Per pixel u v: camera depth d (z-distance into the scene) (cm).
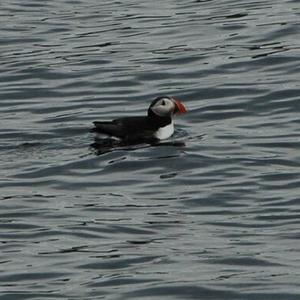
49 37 2594
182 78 2291
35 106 2197
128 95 2231
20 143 1969
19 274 1444
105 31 2608
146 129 1972
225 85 2233
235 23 2573
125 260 1480
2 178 1800
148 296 1376
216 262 1467
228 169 1816
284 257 1477
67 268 1460
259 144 1927
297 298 1361
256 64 2327
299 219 1606
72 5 2841
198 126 2044
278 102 2133
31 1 2877
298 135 1962
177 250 1509
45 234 1574
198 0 2802
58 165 1847
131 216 1633
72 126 2059
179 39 2511
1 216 1642
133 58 2414
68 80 2319
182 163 1848
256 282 1402
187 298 1371
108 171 1825
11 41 2572
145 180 1784
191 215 1636
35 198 1712
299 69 2283
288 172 1789
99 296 1377
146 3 2819
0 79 2342
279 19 2572
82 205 1681
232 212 1644
